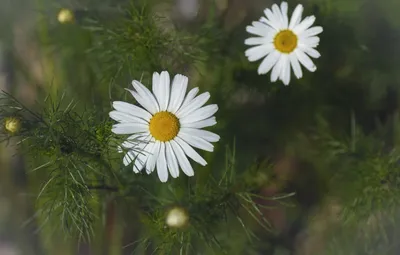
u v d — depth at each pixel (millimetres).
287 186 585
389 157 547
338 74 584
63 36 583
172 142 489
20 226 604
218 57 569
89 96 575
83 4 570
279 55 530
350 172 560
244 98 583
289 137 590
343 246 580
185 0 590
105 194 537
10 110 593
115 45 542
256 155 574
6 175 602
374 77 591
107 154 503
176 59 549
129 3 566
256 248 590
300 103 587
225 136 578
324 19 567
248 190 538
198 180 559
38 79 602
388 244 576
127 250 576
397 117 587
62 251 586
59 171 507
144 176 540
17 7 604
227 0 592
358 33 582
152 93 493
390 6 586
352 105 593
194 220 514
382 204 549
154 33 535
